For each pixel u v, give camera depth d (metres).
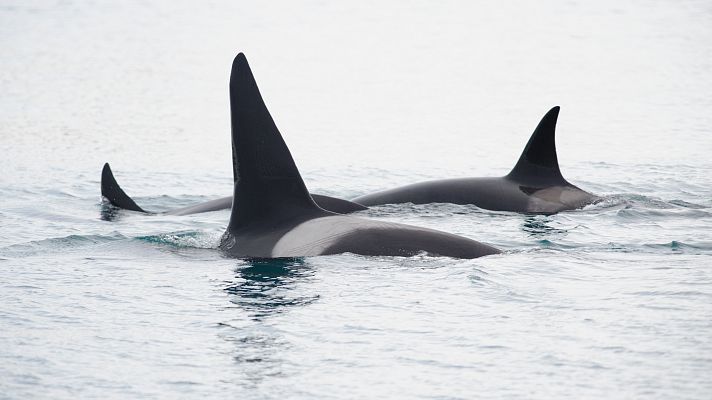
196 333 38.78
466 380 33.19
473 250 51.16
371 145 127.19
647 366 34.06
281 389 32.75
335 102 180.25
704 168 102.69
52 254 55.06
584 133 135.62
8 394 32.47
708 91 184.25
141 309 42.41
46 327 39.88
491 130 142.00
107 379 33.81
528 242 60.34
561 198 74.75
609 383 32.59
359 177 100.75
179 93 190.62
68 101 176.38
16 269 50.84
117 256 53.97
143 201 84.12
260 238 52.38
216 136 134.75
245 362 35.31
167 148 122.62
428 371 34.09
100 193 84.12
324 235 51.12
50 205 77.00
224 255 52.53
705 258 52.66
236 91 52.12
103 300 44.00
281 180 53.50
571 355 35.34
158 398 32.09
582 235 62.56
